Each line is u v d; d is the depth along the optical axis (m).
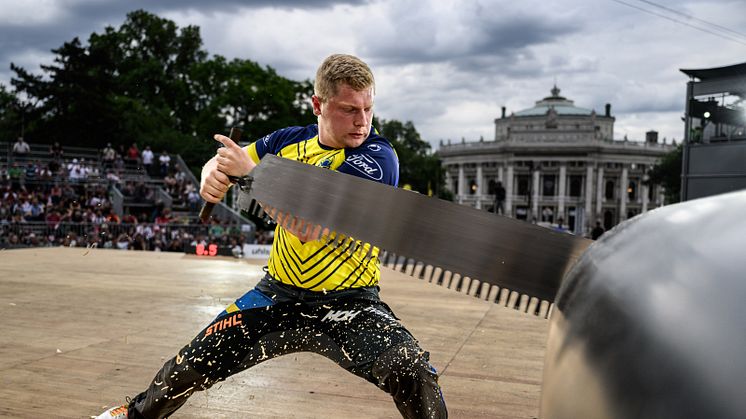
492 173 130.75
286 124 58.75
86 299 6.48
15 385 3.44
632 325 0.53
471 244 1.02
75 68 50.81
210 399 3.24
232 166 1.52
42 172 24.78
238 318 1.91
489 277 1.00
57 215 19.73
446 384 3.66
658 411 0.47
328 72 1.77
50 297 6.58
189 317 5.53
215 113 57.91
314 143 1.93
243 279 8.41
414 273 1.08
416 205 1.07
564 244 0.94
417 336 5.04
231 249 14.86
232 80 59.47
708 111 21.31
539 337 5.02
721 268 0.50
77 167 25.64
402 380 1.71
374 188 1.16
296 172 1.32
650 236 0.58
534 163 125.69
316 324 1.86
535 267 0.95
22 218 19.92
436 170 100.12
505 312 6.23
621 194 123.94
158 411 1.99
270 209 1.36
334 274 1.84
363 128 1.81
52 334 4.76
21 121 50.22
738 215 0.54
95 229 19.33
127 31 74.44
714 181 21.19
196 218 23.44
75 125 49.53
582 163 122.88
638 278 0.55
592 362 0.55
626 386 0.51
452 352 4.47
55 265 9.86
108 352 4.21
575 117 135.62
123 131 52.19
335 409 3.12
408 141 109.31
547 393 0.63
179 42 76.56
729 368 0.45
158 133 56.50
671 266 0.53
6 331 4.85
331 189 1.22
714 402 0.44
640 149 123.12
